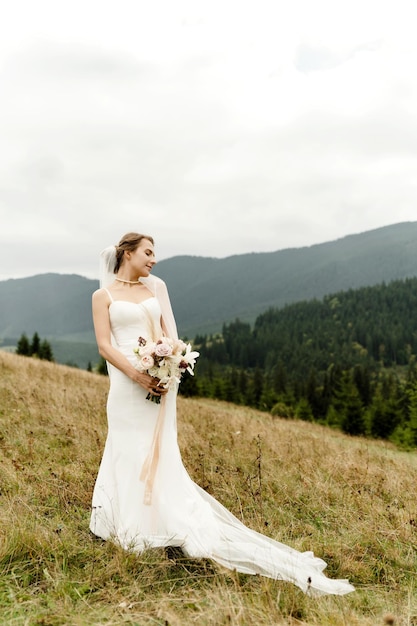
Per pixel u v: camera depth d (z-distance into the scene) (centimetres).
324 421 6281
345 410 5219
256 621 318
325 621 327
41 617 313
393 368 18150
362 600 377
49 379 1313
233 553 405
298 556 426
